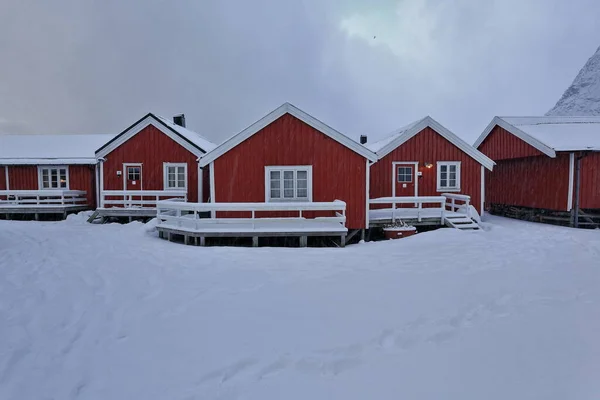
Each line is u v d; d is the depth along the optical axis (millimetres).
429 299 5980
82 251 9594
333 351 4352
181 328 5020
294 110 12930
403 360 4109
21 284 6781
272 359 4188
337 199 13148
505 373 3770
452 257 8953
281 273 7590
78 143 23188
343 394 3523
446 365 3971
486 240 11219
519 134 17891
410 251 9812
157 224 12664
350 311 5523
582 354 4090
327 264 8367
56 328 5047
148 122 18031
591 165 15531
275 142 13055
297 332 4859
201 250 10070
